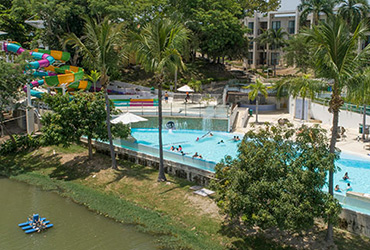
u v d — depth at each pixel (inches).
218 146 1348.4
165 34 909.2
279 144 692.7
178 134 1545.3
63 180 1133.1
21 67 1374.3
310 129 676.1
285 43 2687.0
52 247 744.3
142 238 766.5
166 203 903.1
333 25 593.3
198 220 809.5
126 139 1255.5
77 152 1323.8
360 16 2181.3
